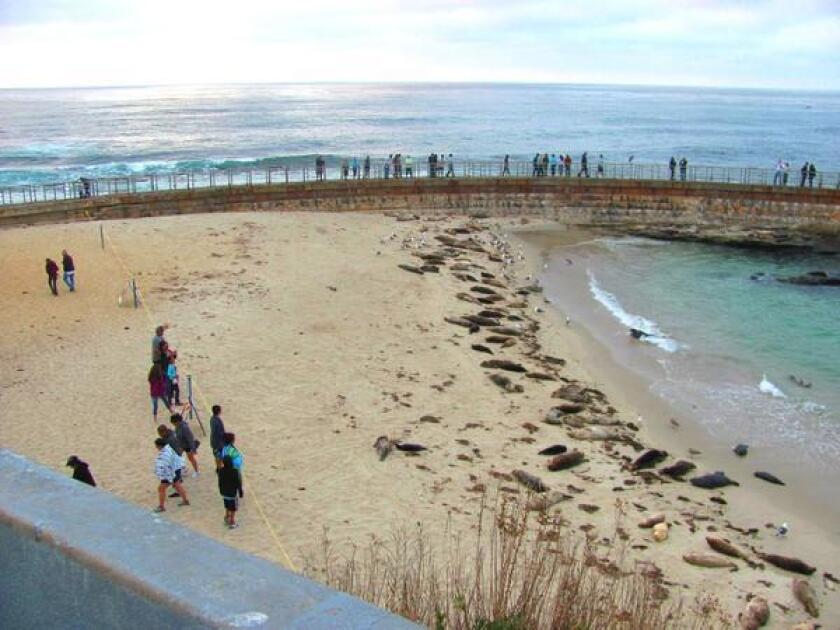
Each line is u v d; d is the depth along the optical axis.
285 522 15.95
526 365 26.41
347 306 30.61
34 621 2.34
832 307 35.53
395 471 18.34
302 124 146.12
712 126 163.12
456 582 8.91
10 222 41.91
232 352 24.97
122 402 21.09
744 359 28.53
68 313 27.69
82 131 128.88
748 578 15.20
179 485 16.30
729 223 52.47
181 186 68.50
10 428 19.44
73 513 2.42
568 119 175.62
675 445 21.62
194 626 1.99
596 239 49.38
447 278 36.28
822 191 51.09
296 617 1.99
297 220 45.41
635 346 29.67
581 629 7.57
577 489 18.16
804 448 21.62
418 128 140.75
